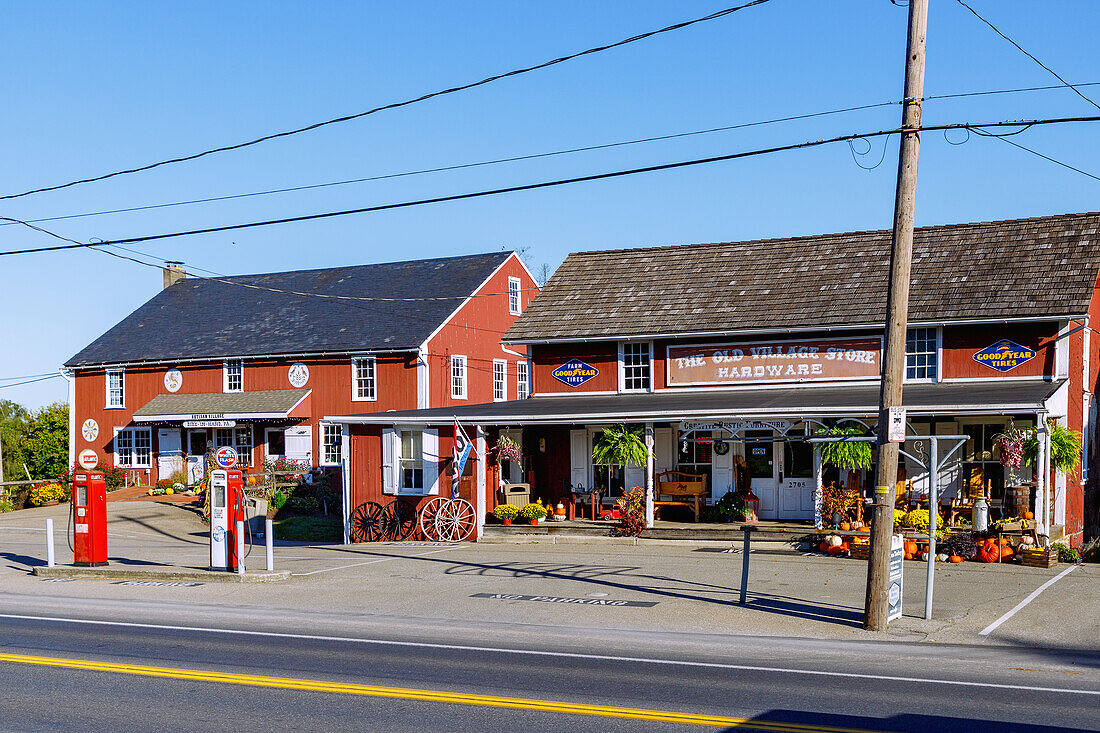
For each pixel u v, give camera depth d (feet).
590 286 100.58
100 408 145.79
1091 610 51.34
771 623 49.08
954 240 87.76
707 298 92.99
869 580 47.62
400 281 142.61
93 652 41.73
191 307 153.38
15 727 30.35
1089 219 83.35
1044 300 76.79
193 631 47.19
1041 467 67.87
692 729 29.78
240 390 135.95
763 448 86.43
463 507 86.48
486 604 54.85
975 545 68.18
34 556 80.23
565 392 95.86
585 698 33.63
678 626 48.70
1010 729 29.76
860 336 84.02
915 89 45.85
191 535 100.17
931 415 69.26
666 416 77.51
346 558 75.82
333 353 128.67
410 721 30.83
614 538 80.59
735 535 78.02
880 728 29.89
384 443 90.12
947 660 40.70
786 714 31.48
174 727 30.27
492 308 139.54
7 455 178.60
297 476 121.90
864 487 83.35
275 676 37.01
